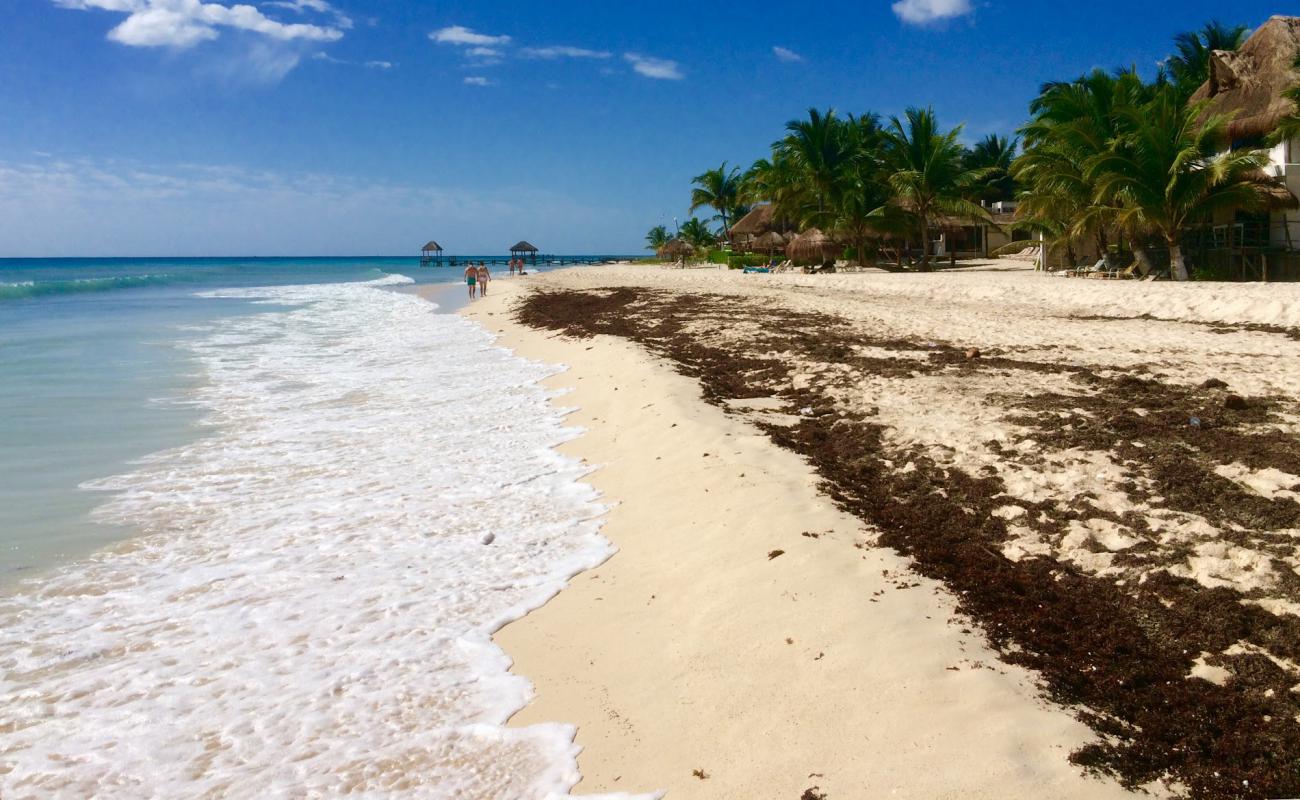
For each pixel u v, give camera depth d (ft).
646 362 41.16
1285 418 25.39
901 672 13.55
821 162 136.15
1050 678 13.20
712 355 44.47
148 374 49.49
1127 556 16.89
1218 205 80.12
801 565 17.53
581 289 108.99
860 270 132.05
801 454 25.08
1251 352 38.60
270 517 24.20
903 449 24.80
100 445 32.48
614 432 31.01
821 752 12.14
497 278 188.55
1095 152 88.33
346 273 307.78
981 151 192.85
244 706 14.56
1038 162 96.12
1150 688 12.98
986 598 15.88
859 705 12.98
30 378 47.60
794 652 14.67
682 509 22.17
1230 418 25.64
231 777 12.66
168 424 36.01
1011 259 151.84
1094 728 11.94
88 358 56.18
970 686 12.97
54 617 17.99
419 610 18.08
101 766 12.96
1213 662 13.39
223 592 19.16
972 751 11.59
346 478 27.94
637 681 14.84
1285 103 84.74
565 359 50.14
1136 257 87.61
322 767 12.86
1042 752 11.47
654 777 12.29
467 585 19.29
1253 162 76.69
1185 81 113.19
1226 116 81.46
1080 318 56.24
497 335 68.39
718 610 16.63
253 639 16.93
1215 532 17.44
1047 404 28.45
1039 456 22.97
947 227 142.00
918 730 12.19
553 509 24.13
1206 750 11.51
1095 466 21.83
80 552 21.65
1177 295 58.29
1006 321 54.65
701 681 14.44
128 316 92.48
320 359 56.59
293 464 29.73
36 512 24.68
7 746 13.48
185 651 16.51
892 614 15.23
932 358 39.09
